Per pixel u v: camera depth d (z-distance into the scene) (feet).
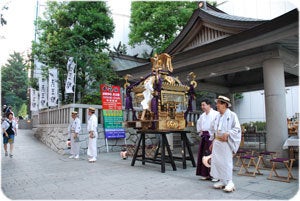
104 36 46.44
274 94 22.62
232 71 28.32
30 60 44.47
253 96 59.26
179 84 23.02
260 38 21.29
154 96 20.95
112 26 46.11
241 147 36.76
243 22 25.81
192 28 31.35
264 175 18.25
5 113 31.83
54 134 36.35
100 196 13.96
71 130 29.53
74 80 39.32
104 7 46.19
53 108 39.17
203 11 29.60
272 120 22.45
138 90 23.57
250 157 18.33
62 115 35.55
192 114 42.75
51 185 16.49
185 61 28.35
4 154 31.58
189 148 22.48
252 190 14.44
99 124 34.73
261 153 19.67
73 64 38.01
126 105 24.26
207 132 17.74
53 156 30.37
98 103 41.86
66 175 19.53
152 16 52.85
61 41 40.68
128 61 58.13
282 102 22.45
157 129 21.04
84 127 33.09
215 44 24.34
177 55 28.35
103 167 22.90
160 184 16.31
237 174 18.63
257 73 38.68
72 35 42.63
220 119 15.03
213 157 15.05
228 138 14.46
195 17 30.63
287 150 21.58
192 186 15.70
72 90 37.32
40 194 14.49
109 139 35.01
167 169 21.56
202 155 17.83
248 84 41.63
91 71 41.42
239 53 25.96
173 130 21.25
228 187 14.21
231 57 27.43
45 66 45.73
